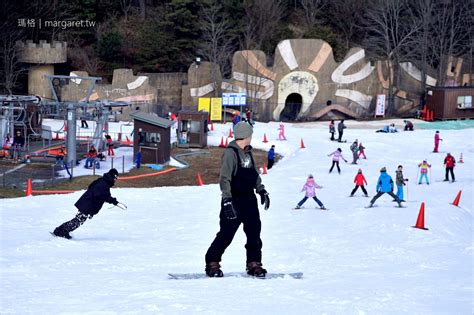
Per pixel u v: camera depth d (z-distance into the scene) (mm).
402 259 23156
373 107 108625
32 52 101812
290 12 132875
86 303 12000
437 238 31719
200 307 11297
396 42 116625
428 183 57188
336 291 13180
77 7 117438
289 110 105812
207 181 66188
